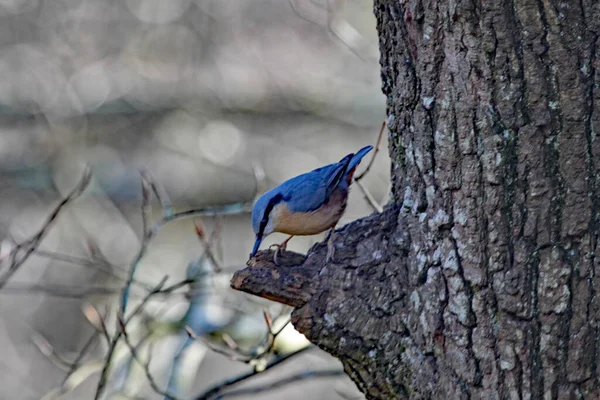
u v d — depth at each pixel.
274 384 9.61
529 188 5.94
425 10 6.28
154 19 21.86
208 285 11.08
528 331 5.95
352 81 21.56
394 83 7.05
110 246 19.94
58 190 20.09
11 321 21.27
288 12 21.98
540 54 5.85
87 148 20.78
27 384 20.66
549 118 5.88
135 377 11.18
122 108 20.94
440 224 6.29
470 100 6.07
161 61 21.75
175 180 21.19
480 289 6.08
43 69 21.03
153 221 20.48
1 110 20.50
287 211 8.48
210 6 21.97
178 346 11.84
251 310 12.13
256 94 21.36
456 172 6.18
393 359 6.44
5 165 20.11
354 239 6.80
